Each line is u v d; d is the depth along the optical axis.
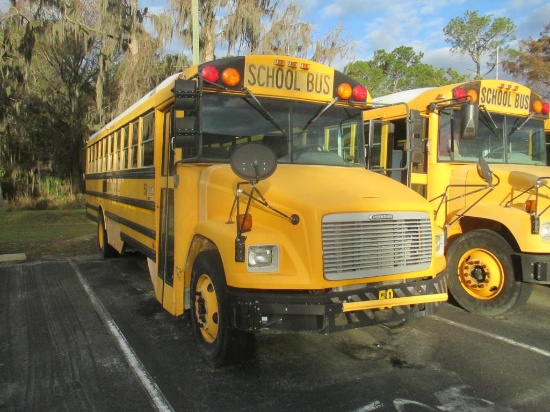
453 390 3.91
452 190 6.23
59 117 26.45
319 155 5.04
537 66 20.38
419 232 4.13
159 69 20.83
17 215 19.61
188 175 4.76
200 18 20.03
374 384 4.03
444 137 6.39
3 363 4.53
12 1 20.17
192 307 4.61
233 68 4.70
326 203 3.81
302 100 5.02
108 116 24.23
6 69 21.19
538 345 4.92
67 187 26.89
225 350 4.06
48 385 4.06
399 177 6.88
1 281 7.93
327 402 3.72
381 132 6.04
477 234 5.88
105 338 5.18
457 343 4.97
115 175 8.78
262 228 3.98
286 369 4.33
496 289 5.77
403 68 37.38
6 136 24.83
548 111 7.17
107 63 21.03
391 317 4.00
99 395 3.88
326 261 3.74
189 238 4.72
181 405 3.70
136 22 20.31
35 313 6.12
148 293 7.11
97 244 12.07
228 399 3.78
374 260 3.91
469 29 33.75
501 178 5.76
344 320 3.79
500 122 6.69
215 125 4.70
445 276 4.32
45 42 22.67
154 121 5.96
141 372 4.30
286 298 3.68
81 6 20.67
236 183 4.09
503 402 3.71
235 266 3.76
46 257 10.28
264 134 4.84
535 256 5.31
